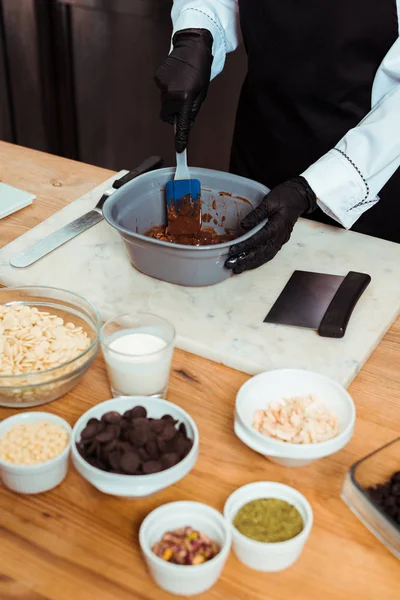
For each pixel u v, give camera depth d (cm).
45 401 98
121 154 296
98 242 135
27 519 83
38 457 83
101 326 103
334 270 128
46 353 99
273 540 77
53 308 111
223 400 101
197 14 154
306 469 90
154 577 75
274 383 96
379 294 122
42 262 128
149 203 134
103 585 76
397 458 85
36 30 263
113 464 81
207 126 283
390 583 77
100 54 267
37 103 285
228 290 122
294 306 116
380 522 80
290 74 147
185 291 122
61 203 150
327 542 81
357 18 136
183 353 110
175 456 82
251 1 146
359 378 106
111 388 100
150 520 77
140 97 277
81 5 256
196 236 136
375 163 130
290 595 75
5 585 75
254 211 121
